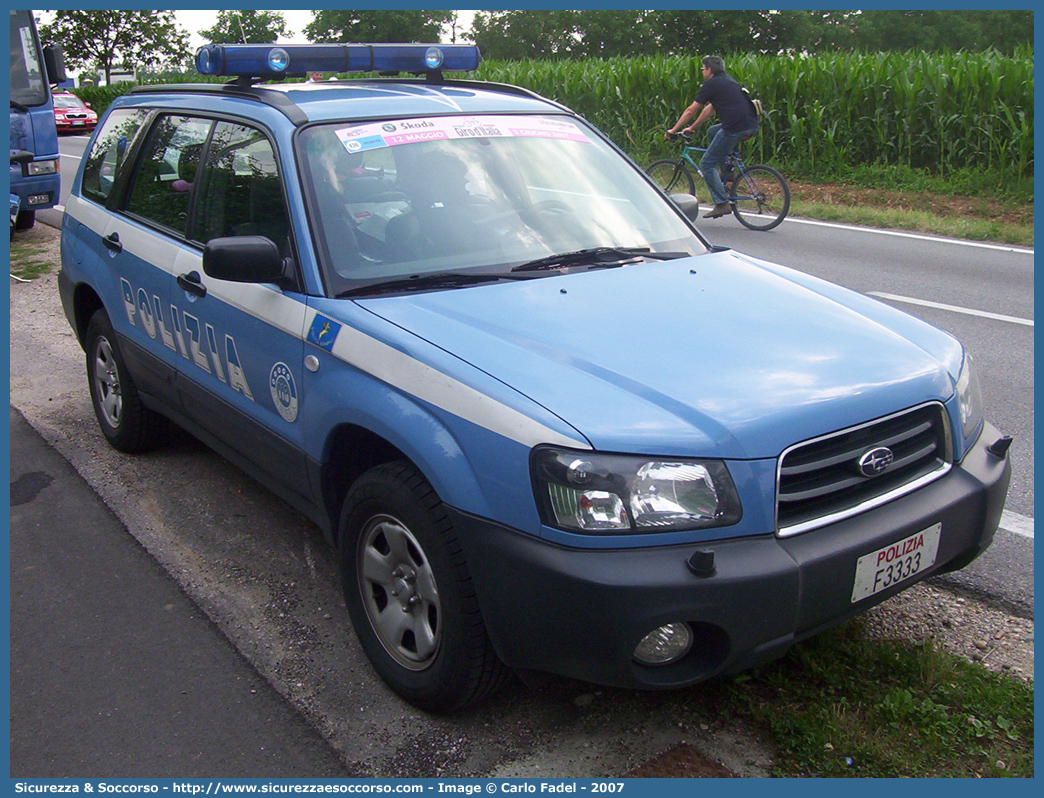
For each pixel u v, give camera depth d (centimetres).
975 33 5425
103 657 319
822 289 346
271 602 350
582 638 233
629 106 1875
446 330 279
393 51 417
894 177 1476
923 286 831
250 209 352
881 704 273
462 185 352
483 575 248
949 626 321
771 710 275
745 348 279
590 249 349
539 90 2034
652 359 267
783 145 1642
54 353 665
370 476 284
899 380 272
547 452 236
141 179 451
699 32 5425
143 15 4678
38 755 273
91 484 451
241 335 345
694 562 229
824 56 1678
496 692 278
